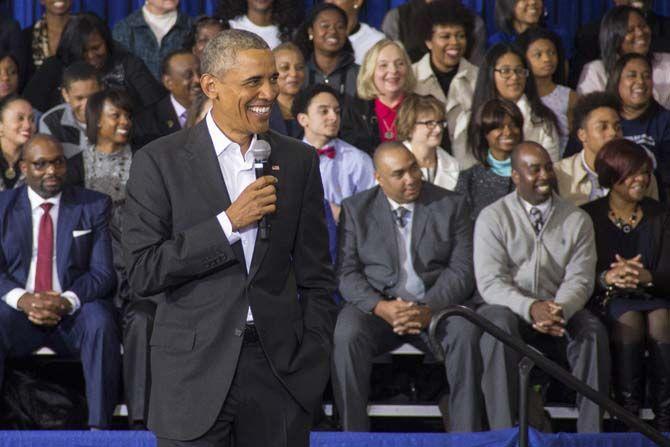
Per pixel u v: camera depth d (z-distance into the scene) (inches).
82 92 690.8
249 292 326.0
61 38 749.3
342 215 616.4
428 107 665.0
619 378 592.7
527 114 713.6
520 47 732.0
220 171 331.6
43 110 742.5
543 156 610.5
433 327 425.1
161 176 330.6
